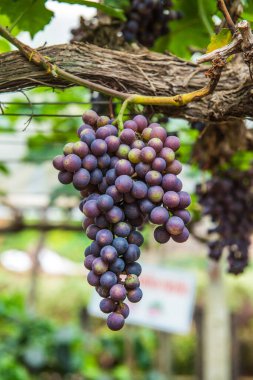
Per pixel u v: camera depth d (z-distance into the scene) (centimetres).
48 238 385
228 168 109
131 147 61
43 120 141
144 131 62
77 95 130
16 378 219
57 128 141
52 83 70
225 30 67
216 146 100
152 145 59
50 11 86
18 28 89
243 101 71
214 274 214
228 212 110
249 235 112
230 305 452
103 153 60
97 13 91
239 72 73
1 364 221
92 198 60
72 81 68
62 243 417
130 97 66
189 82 74
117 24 91
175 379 395
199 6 91
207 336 219
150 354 308
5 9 85
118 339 302
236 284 480
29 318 263
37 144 150
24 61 69
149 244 240
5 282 474
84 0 79
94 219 60
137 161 59
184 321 205
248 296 470
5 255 479
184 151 124
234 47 61
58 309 480
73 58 71
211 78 63
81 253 454
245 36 59
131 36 92
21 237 375
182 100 65
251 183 110
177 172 60
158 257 349
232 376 247
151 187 59
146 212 59
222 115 72
